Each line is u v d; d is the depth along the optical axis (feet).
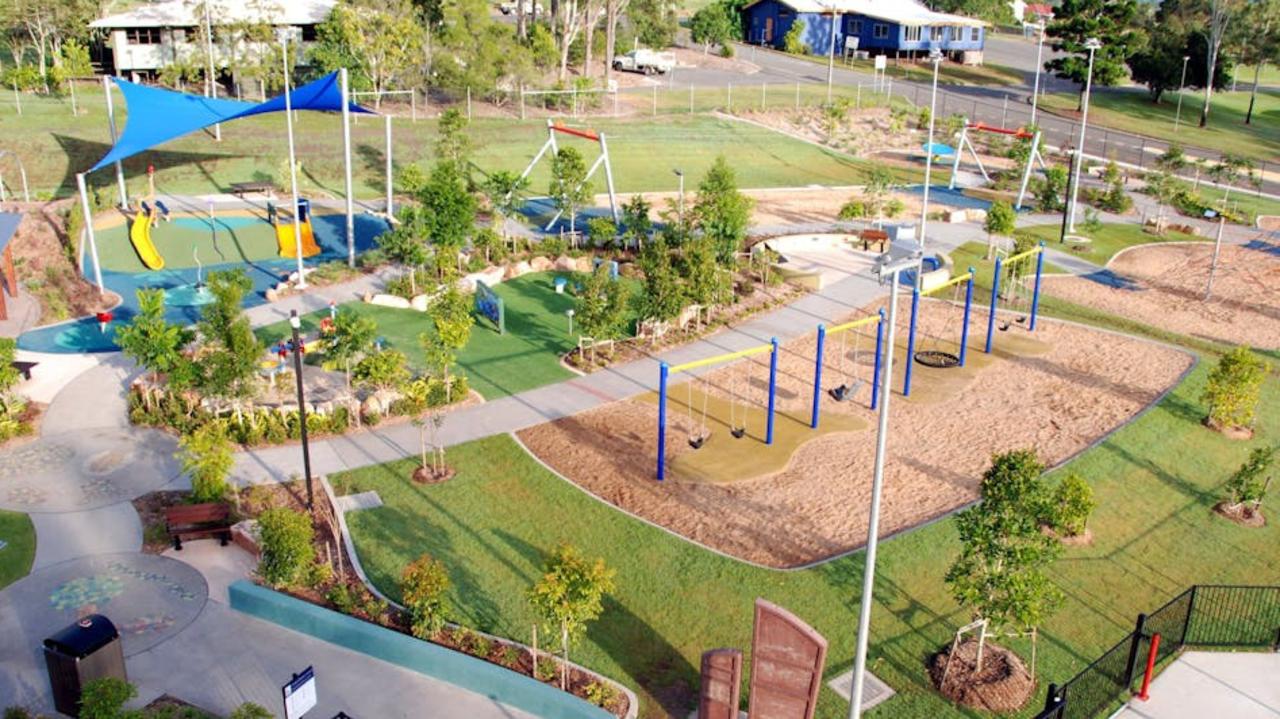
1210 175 237.86
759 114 261.44
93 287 138.00
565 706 64.69
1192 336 140.36
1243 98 343.87
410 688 67.41
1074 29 293.84
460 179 160.56
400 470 95.04
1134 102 318.24
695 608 76.64
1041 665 71.97
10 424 98.68
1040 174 230.07
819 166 229.45
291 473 93.71
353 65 237.45
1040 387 120.67
